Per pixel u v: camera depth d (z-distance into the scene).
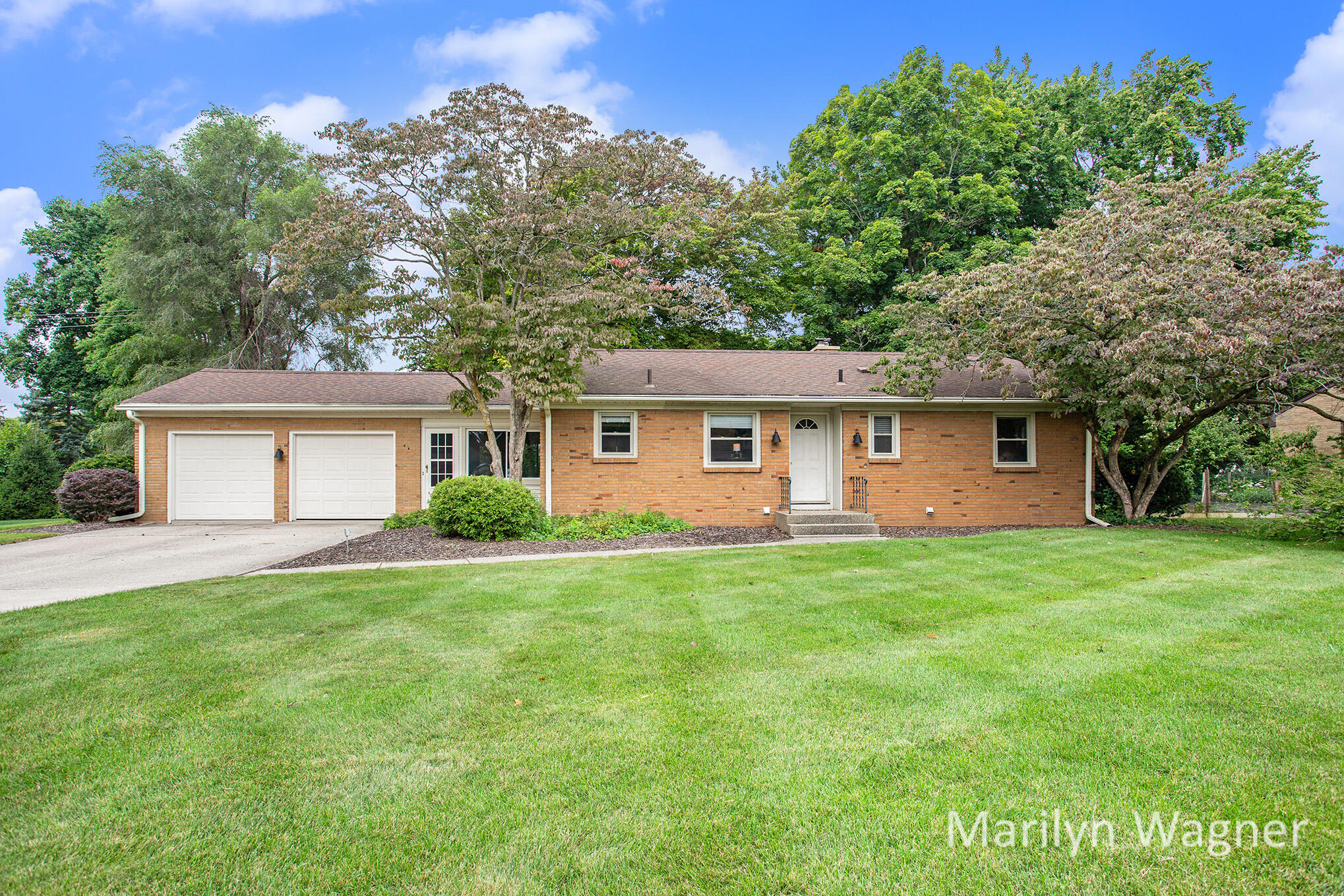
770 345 25.53
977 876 2.44
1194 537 10.52
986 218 24.72
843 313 25.86
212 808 2.97
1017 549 9.38
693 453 13.84
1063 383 11.87
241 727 3.79
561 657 4.95
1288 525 10.40
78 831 2.82
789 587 7.25
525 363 12.38
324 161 13.28
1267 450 12.67
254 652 5.10
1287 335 9.74
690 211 15.88
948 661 4.67
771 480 13.96
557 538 11.52
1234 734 3.44
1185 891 2.33
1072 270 10.45
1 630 5.74
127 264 23.25
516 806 2.96
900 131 25.16
